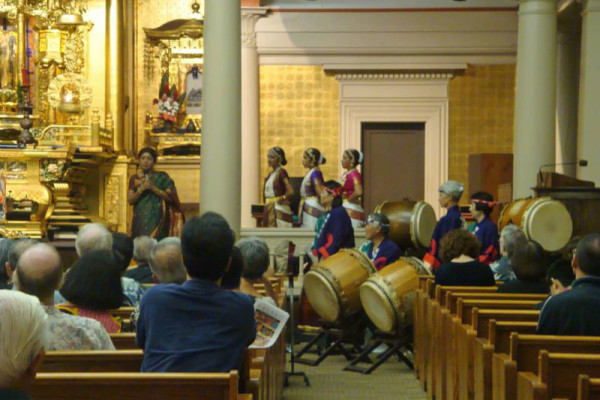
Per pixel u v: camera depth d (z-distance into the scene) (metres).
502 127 17.19
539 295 6.51
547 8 12.92
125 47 17.19
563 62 16.56
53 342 4.18
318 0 16.97
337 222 10.38
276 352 6.64
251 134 16.83
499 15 16.95
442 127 17.14
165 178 13.98
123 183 16.53
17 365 2.21
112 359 3.95
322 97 17.19
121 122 16.61
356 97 17.17
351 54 17.05
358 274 9.16
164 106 17.16
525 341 4.37
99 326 4.33
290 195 13.36
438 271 8.10
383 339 9.23
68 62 16.39
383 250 9.80
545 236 10.41
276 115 17.20
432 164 17.16
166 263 5.44
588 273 4.87
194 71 17.47
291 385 8.32
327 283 9.02
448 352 6.66
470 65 17.17
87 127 15.76
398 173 17.36
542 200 10.51
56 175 14.28
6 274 5.79
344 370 9.12
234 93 10.97
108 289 4.75
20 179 14.20
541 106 12.87
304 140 17.20
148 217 13.82
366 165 17.36
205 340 3.90
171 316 3.95
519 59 13.08
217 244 4.00
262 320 4.38
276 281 8.42
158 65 17.58
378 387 8.27
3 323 2.21
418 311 8.57
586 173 13.73
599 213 10.99
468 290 7.47
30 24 16.55
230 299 4.00
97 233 6.25
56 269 4.28
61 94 15.80
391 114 17.16
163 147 17.14
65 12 16.39
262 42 16.97
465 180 17.25
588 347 4.36
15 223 13.86
